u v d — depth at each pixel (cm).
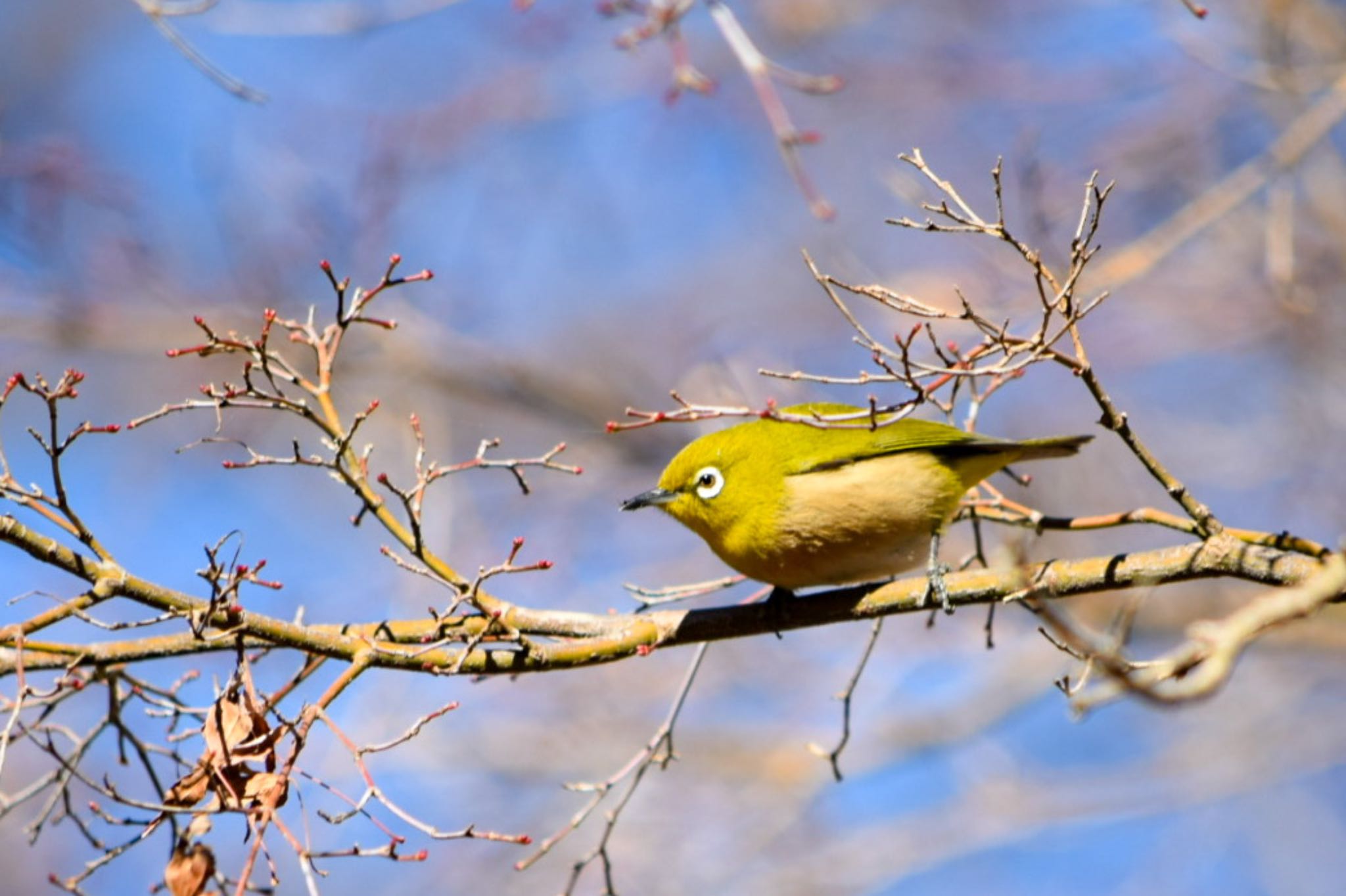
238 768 650
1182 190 1602
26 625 661
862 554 954
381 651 715
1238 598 1584
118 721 734
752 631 869
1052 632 1508
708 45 1731
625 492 1670
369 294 758
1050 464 1664
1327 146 1573
